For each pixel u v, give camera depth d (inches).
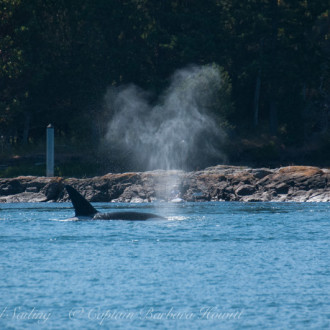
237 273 2058.3
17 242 2736.2
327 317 1560.0
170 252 2466.8
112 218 3575.3
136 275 2026.3
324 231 3125.0
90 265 2194.9
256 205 4916.3
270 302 1700.3
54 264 2215.8
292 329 1469.0
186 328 1488.7
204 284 1902.1
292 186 5684.1
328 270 2105.1
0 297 1759.4
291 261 2269.9
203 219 3661.4
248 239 2832.2
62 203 5551.2
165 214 4020.7
